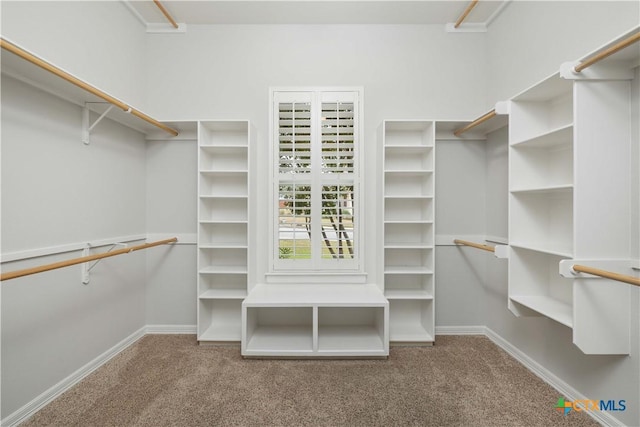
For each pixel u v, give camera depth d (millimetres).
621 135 1421
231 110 2723
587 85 1421
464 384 1892
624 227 1416
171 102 2719
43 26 1708
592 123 1416
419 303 2709
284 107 2682
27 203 1594
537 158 1865
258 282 2713
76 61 1941
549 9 1943
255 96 2725
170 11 2559
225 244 2588
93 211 2064
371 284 2693
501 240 2469
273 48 2727
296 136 2674
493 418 1584
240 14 2602
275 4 2473
